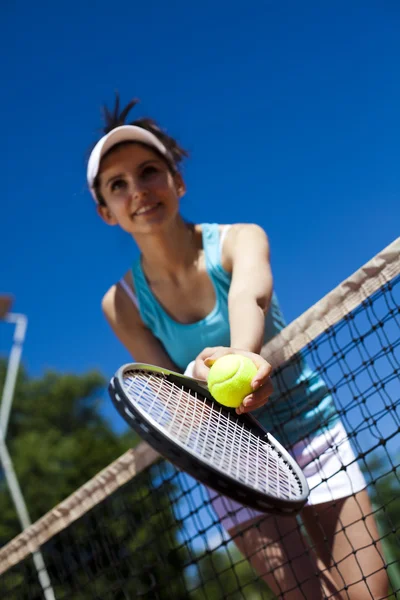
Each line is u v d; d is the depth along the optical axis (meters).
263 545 3.17
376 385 2.86
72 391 43.12
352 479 3.08
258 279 2.73
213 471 1.76
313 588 3.06
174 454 1.80
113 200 3.05
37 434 36.69
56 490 33.34
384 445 2.80
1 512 32.34
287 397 3.15
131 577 3.79
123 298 3.42
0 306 14.94
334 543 3.04
